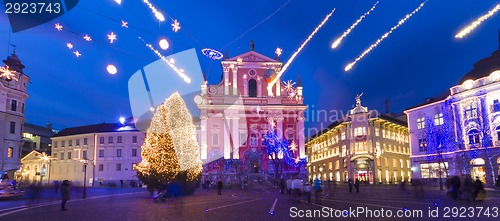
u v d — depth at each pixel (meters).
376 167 70.25
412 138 61.88
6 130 52.78
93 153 79.50
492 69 50.31
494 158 48.06
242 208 21.58
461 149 51.84
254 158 69.81
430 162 57.59
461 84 53.59
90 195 38.06
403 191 40.75
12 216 18.47
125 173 78.06
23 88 56.62
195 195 36.50
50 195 38.41
